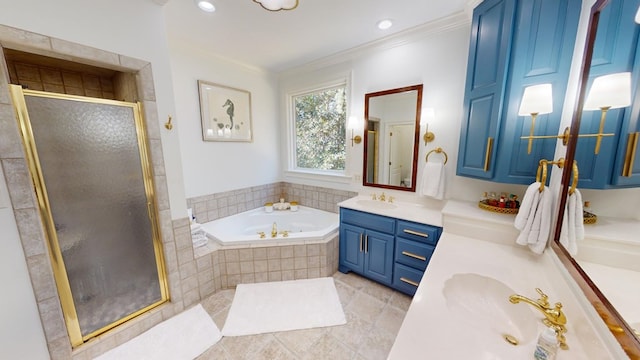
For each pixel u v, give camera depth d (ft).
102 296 5.02
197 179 8.60
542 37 4.24
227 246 7.26
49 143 4.16
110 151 4.87
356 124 8.71
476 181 6.63
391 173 8.26
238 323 5.88
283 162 11.60
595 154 2.74
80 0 4.24
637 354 1.74
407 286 6.75
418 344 2.48
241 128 9.72
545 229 4.01
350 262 7.95
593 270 2.58
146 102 5.19
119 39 4.72
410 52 7.30
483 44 5.27
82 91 5.98
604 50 2.65
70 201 4.45
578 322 2.59
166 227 5.78
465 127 5.95
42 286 4.16
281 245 7.38
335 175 9.79
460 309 3.22
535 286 3.55
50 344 4.32
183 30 6.79
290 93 10.71
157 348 5.16
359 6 5.73
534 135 4.58
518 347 2.45
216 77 8.73
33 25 3.84
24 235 3.94
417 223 6.36
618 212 2.32
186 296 6.37
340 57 8.67
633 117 2.11
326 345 5.29
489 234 5.12
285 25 6.56
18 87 3.81
